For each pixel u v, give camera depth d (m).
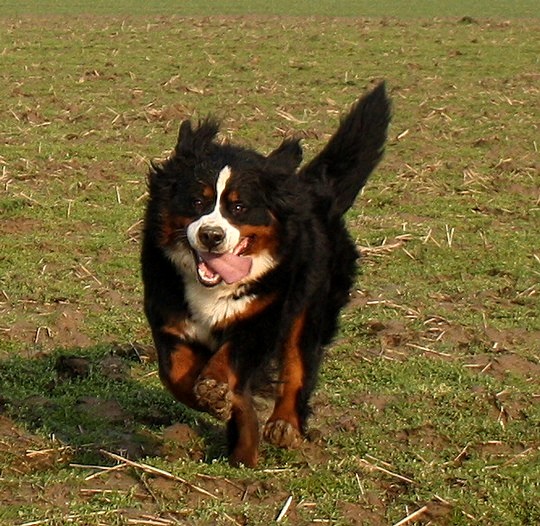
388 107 8.45
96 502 6.33
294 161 7.24
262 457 7.18
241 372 6.90
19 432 7.43
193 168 6.97
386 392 8.23
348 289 7.99
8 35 28.59
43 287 10.41
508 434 7.61
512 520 6.45
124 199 13.48
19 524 6.05
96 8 40.47
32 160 14.95
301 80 22.42
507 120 18.77
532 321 10.00
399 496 6.64
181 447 7.36
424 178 14.94
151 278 7.04
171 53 25.81
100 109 18.64
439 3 45.78
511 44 28.47
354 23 33.94
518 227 13.12
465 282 11.06
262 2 44.97
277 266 6.99
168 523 6.12
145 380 8.51
